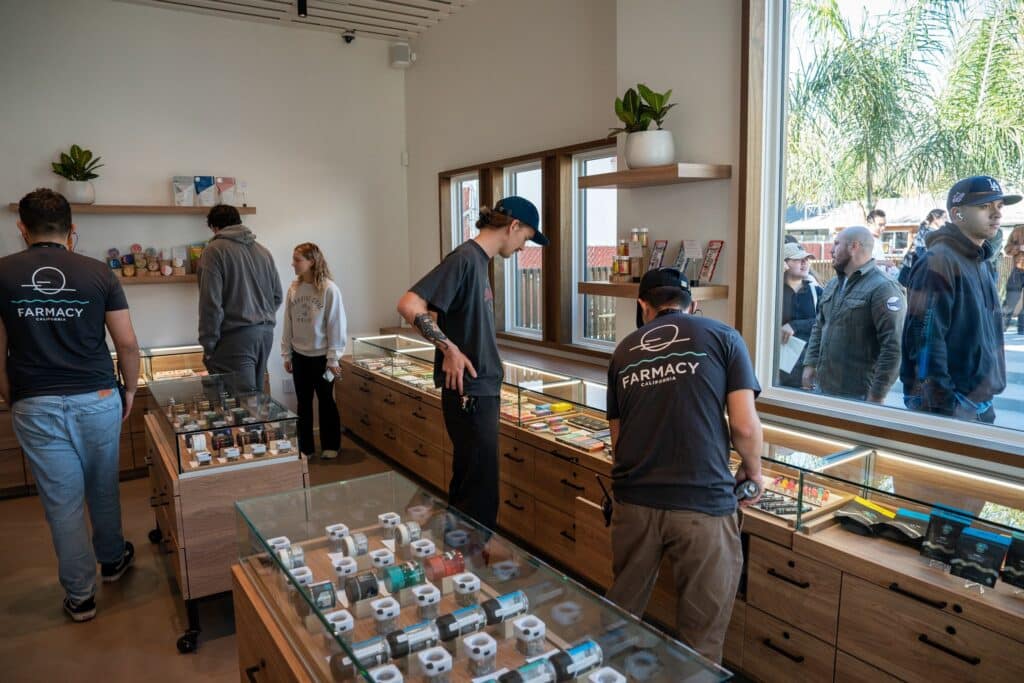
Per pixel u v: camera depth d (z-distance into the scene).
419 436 4.46
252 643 1.86
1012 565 1.79
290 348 5.11
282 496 2.07
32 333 2.72
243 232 4.31
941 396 2.50
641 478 1.99
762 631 2.33
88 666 2.67
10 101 4.96
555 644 1.50
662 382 1.97
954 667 1.83
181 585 2.72
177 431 2.76
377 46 6.23
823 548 2.11
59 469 2.85
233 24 5.62
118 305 2.96
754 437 1.96
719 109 3.03
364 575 1.64
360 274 6.38
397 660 1.40
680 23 3.17
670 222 3.34
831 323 2.85
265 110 5.81
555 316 4.77
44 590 3.29
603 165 4.40
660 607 2.58
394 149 6.43
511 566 1.70
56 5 5.03
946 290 2.44
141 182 5.41
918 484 2.21
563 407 3.29
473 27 5.33
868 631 2.02
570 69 4.38
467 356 2.68
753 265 2.96
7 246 5.03
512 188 5.31
